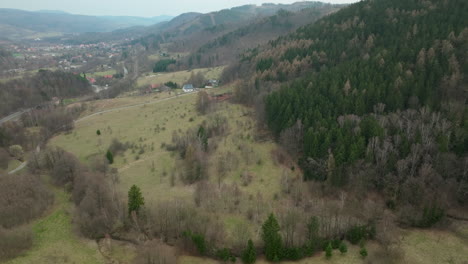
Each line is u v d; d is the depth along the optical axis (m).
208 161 88.88
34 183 74.44
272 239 52.00
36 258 55.12
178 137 105.38
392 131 76.94
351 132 78.44
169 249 52.84
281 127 94.75
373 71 102.62
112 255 56.78
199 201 70.06
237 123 117.69
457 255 52.19
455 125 72.69
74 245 59.47
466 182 63.50
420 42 107.75
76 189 72.75
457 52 97.19
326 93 100.75
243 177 80.12
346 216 62.03
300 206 67.75
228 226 62.19
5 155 95.81
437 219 58.66
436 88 89.50
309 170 76.56
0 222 62.31
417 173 66.88
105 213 63.78
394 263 50.16
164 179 83.31
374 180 68.81
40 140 117.44
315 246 54.31
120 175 86.81
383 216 61.41
